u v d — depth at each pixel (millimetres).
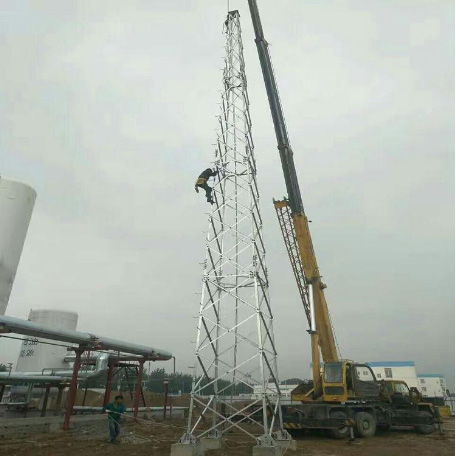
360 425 19375
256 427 22672
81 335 19188
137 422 22906
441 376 71438
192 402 13031
